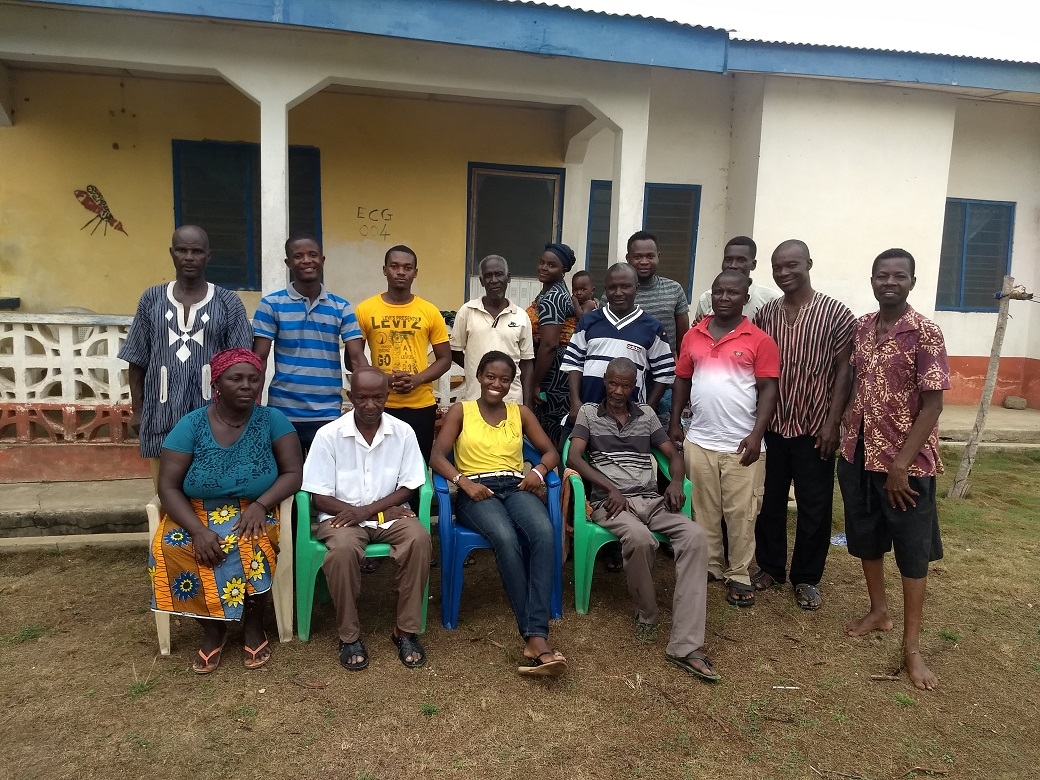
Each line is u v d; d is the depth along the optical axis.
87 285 6.45
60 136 6.21
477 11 4.71
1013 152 8.34
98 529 4.10
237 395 2.81
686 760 2.44
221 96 6.45
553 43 4.89
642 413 3.58
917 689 2.92
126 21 4.55
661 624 3.39
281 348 3.39
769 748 2.52
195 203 6.55
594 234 7.51
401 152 6.88
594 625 3.37
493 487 3.35
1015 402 8.42
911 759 2.49
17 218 6.24
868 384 3.05
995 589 3.91
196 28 4.64
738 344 3.50
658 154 7.40
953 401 8.53
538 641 2.89
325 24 4.47
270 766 2.32
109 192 6.37
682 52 5.13
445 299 7.21
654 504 3.38
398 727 2.55
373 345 3.62
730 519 3.57
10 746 2.38
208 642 2.87
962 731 2.65
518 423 3.49
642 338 3.76
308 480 3.06
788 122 6.96
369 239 6.93
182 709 2.61
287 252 3.33
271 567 2.93
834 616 3.52
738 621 3.44
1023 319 8.60
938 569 4.18
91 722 2.51
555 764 2.39
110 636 3.11
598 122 6.14
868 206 7.22
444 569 3.25
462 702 2.71
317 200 6.78
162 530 2.85
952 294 8.48
